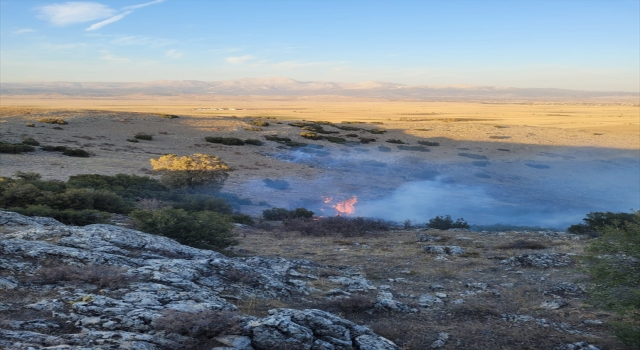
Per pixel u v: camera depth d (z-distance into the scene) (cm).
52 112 7781
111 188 2959
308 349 634
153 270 912
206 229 1484
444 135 8619
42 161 4400
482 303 1017
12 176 3616
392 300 993
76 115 7644
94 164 4556
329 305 953
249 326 661
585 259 877
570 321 901
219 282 955
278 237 1984
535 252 1614
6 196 2036
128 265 941
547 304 1002
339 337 686
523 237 1998
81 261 911
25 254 898
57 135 6000
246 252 1559
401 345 765
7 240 951
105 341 580
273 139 7231
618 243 832
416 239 1958
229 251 1455
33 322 625
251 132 7738
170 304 738
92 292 770
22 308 674
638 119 14325
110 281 805
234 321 667
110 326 632
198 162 3675
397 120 12756
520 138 8425
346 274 1283
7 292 729
